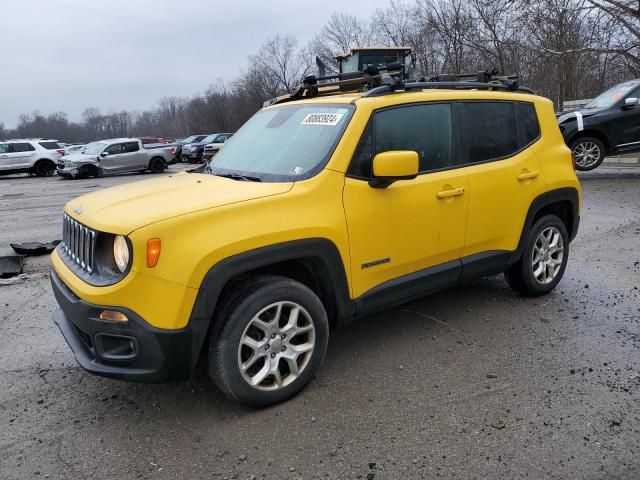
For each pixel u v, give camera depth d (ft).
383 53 57.47
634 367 11.89
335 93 14.67
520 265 15.35
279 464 9.04
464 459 9.01
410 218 12.22
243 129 14.90
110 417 10.61
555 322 14.42
